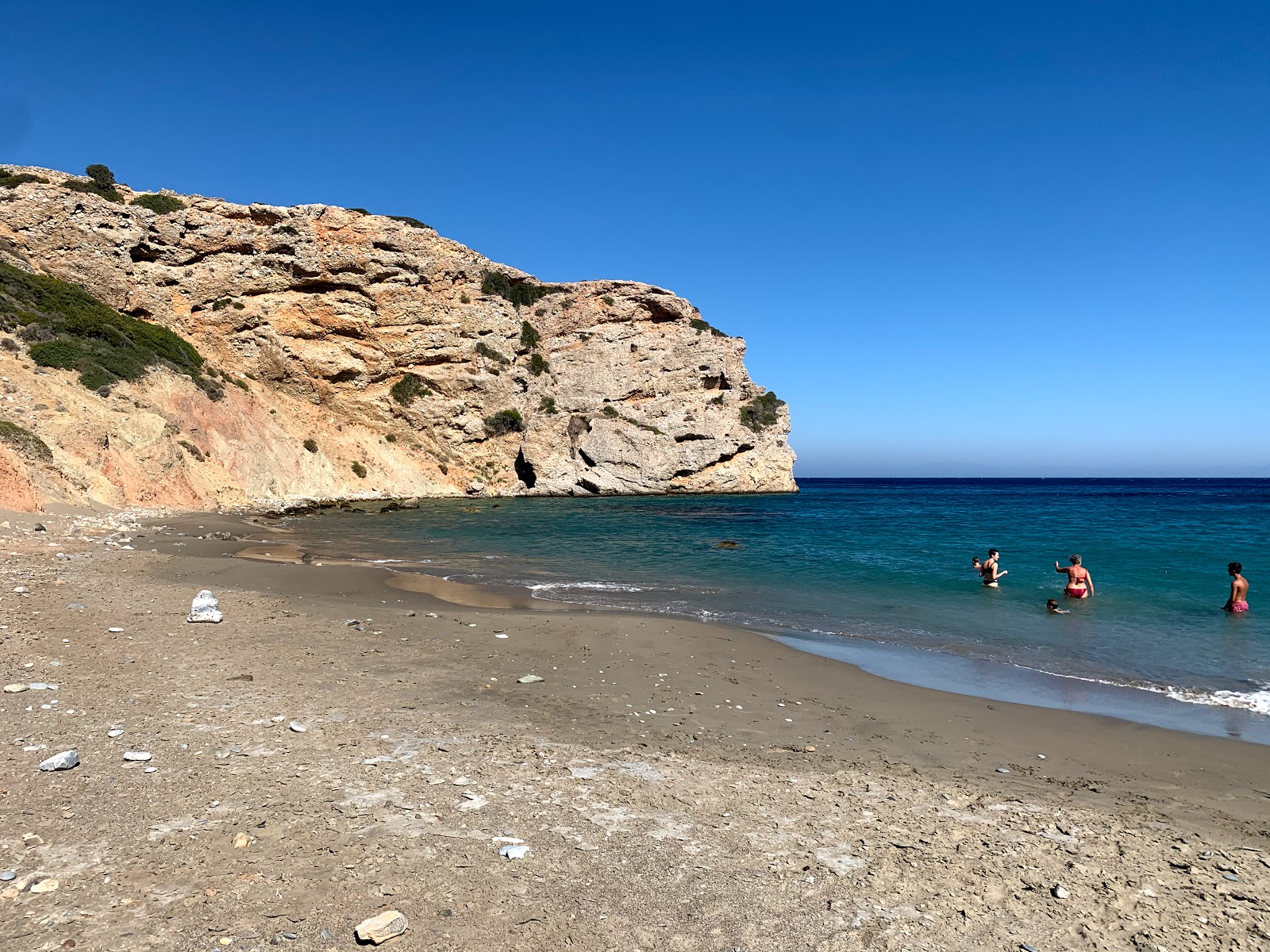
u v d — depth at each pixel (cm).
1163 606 1658
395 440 6278
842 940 390
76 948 341
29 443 2692
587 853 478
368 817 509
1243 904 447
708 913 412
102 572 1554
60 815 479
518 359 7300
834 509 5816
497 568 2223
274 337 5616
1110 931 410
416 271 6391
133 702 732
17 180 4819
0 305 3722
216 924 368
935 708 933
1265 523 4178
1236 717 920
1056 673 1124
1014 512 5703
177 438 3822
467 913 395
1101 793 665
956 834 544
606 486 7169
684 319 7981
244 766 586
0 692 722
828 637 1356
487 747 682
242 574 1689
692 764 677
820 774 676
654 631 1305
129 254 5075
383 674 928
